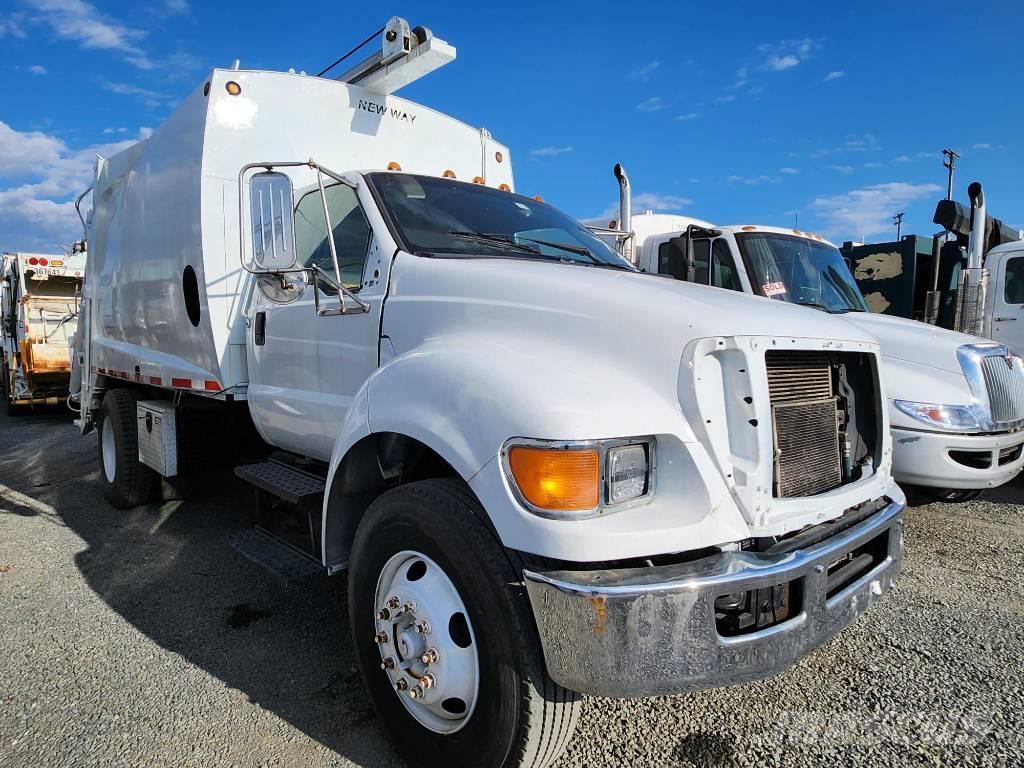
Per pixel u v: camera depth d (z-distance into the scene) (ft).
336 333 11.14
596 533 6.55
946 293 29.27
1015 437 16.74
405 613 8.15
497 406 7.20
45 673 10.74
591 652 6.47
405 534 8.13
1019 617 12.48
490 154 18.93
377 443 9.45
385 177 11.75
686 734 9.21
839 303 20.97
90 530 17.92
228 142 14.16
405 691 8.13
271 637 11.94
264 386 13.24
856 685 10.33
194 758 8.70
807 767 8.55
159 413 17.28
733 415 7.22
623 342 7.65
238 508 19.71
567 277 8.81
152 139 16.83
